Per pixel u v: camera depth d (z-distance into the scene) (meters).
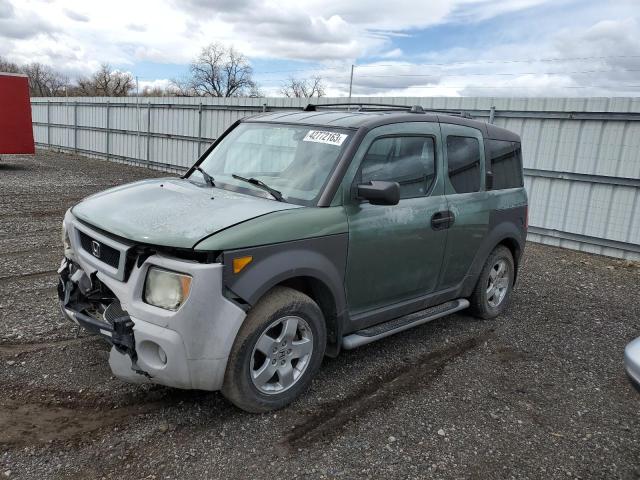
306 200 3.55
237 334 3.03
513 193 5.39
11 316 4.65
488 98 10.87
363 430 3.25
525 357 4.57
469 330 5.12
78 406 3.28
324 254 3.42
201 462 2.83
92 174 18.06
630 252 9.32
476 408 3.63
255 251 3.04
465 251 4.73
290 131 4.09
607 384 4.15
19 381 3.53
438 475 2.87
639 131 8.99
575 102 9.67
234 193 3.72
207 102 18.25
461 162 4.70
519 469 2.98
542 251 9.76
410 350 4.53
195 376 2.93
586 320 5.70
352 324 3.82
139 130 21.77
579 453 3.18
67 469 2.71
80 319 3.23
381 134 3.91
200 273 2.83
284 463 2.87
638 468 3.06
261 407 3.26
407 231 4.02
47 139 28.73
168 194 3.60
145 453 2.88
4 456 2.78
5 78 18.00
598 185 9.61
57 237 8.19
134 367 2.98
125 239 3.04
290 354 3.36
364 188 3.50
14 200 11.68
